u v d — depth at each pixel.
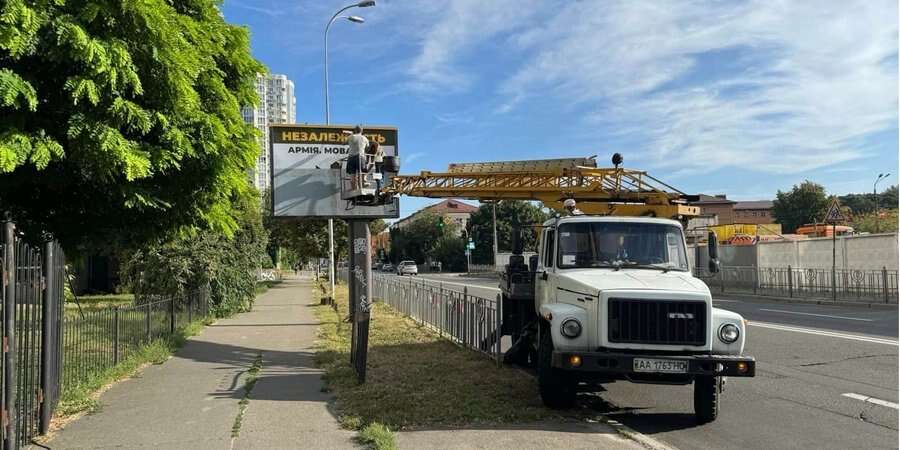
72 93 6.59
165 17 7.25
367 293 16.66
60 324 6.88
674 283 7.03
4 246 5.24
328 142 16.45
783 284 26.38
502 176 14.02
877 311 19.33
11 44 6.01
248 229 24.59
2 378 5.21
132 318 10.44
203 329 15.20
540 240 8.97
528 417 6.73
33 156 6.68
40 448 5.71
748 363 6.36
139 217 10.02
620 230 8.09
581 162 13.23
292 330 15.05
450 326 12.92
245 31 10.14
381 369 9.43
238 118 9.52
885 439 6.27
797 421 6.96
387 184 15.62
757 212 116.00
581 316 6.85
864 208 96.56
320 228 40.94
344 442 5.84
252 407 7.20
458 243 80.69
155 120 7.54
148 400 7.57
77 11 6.60
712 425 6.86
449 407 7.05
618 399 8.16
